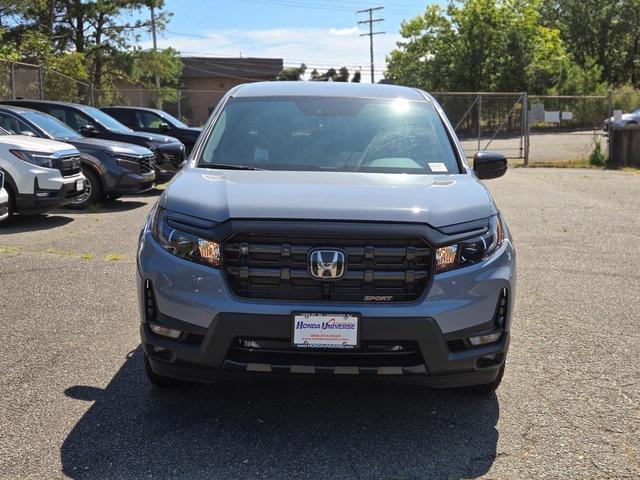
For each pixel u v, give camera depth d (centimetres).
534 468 325
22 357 455
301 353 329
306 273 329
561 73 4381
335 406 393
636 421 377
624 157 2123
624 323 550
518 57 4253
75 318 538
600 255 812
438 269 335
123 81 4075
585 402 402
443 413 386
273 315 324
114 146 1167
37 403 385
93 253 775
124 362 450
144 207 1183
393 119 474
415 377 333
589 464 329
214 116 478
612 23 5909
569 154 2453
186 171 417
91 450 334
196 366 336
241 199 352
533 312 579
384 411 387
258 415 378
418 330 327
